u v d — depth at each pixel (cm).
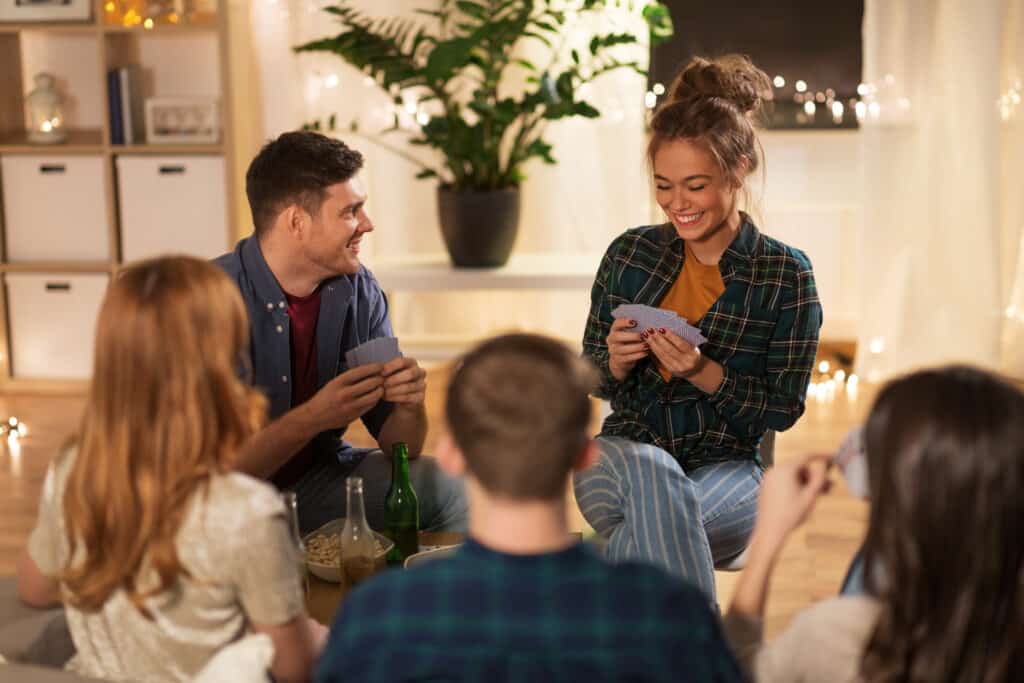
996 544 115
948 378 120
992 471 114
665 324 225
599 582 116
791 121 489
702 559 209
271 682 149
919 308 455
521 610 114
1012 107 443
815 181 495
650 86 490
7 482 360
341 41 408
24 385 455
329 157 235
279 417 239
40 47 462
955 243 448
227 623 144
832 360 488
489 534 119
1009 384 120
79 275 448
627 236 248
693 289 242
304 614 148
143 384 136
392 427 247
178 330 136
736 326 236
